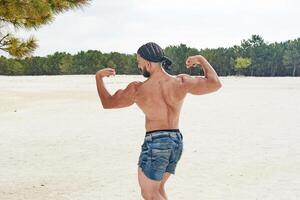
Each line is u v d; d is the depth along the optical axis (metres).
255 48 129.25
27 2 5.94
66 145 10.98
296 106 22.88
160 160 3.56
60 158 9.23
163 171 3.59
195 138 12.10
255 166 8.27
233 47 133.00
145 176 3.59
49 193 6.32
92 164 8.56
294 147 10.50
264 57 128.12
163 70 3.82
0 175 7.57
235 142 11.34
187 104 24.48
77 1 6.60
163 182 3.78
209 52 131.88
